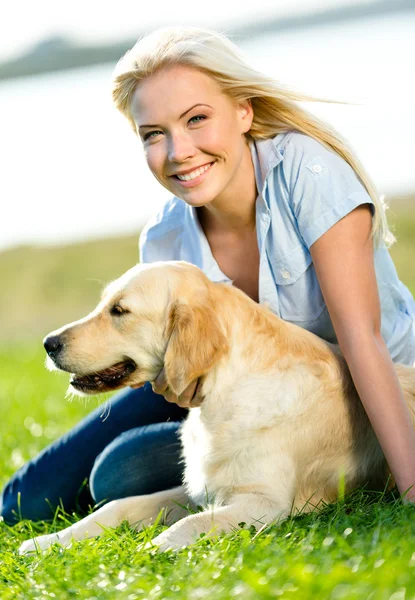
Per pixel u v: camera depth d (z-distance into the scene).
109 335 5.05
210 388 4.84
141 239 5.96
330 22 92.94
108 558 3.94
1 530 5.46
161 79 4.93
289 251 5.08
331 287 4.77
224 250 5.54
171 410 5.97
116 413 6.03
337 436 4.82
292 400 4.73
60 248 30.52
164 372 4.94
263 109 5.15
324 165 4.89
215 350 4.75
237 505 4.51
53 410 9.00
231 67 4.93
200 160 4.96
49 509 5.94
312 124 5.07
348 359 4.70
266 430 4.70
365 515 4.22
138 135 5.30
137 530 4.79
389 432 4.54
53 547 4.30
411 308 5.62
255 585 3.12
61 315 23.34
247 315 4.92
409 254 21.59
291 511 4.55
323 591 3.04
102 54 92.25
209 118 4.93
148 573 3.61
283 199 5.01
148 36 5.12
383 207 5.03
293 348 4.88
